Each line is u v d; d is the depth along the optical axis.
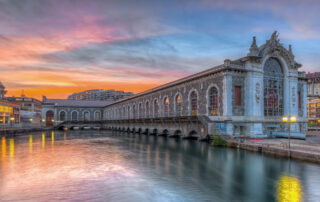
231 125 42.12
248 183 17.56
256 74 45.00
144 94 77.88
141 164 24.03
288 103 49.53
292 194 15.25
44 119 120.06
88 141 49.25
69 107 125.81
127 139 53.94
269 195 15.06
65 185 16.77
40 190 15.71
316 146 29.59
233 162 24.81
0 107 79.00
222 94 43.44
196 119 45.53
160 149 35.38
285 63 49.81
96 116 132.25
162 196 14.74
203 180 18.27
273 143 33.22
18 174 19.83
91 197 14.45
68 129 115.56
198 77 50.16
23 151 33.56
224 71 42.94
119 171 20.95
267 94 47.28
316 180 18.05
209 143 41.22
